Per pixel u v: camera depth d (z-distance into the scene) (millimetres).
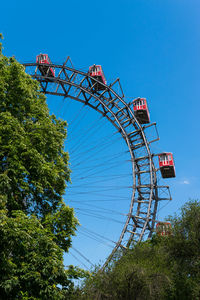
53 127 23641
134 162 47438
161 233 25094
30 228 17641
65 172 23953
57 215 21094
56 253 19141
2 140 19938
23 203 20672
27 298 16625
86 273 20219
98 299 18156
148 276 18625
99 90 53594
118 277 18625
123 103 50500
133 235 42656
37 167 20375
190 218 24281
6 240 15727
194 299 18797
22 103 22953
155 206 46219
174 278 19953
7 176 18047
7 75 22375
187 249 22625
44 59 52812
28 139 21250
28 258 17656
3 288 16391
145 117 51938
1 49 23969
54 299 17516
